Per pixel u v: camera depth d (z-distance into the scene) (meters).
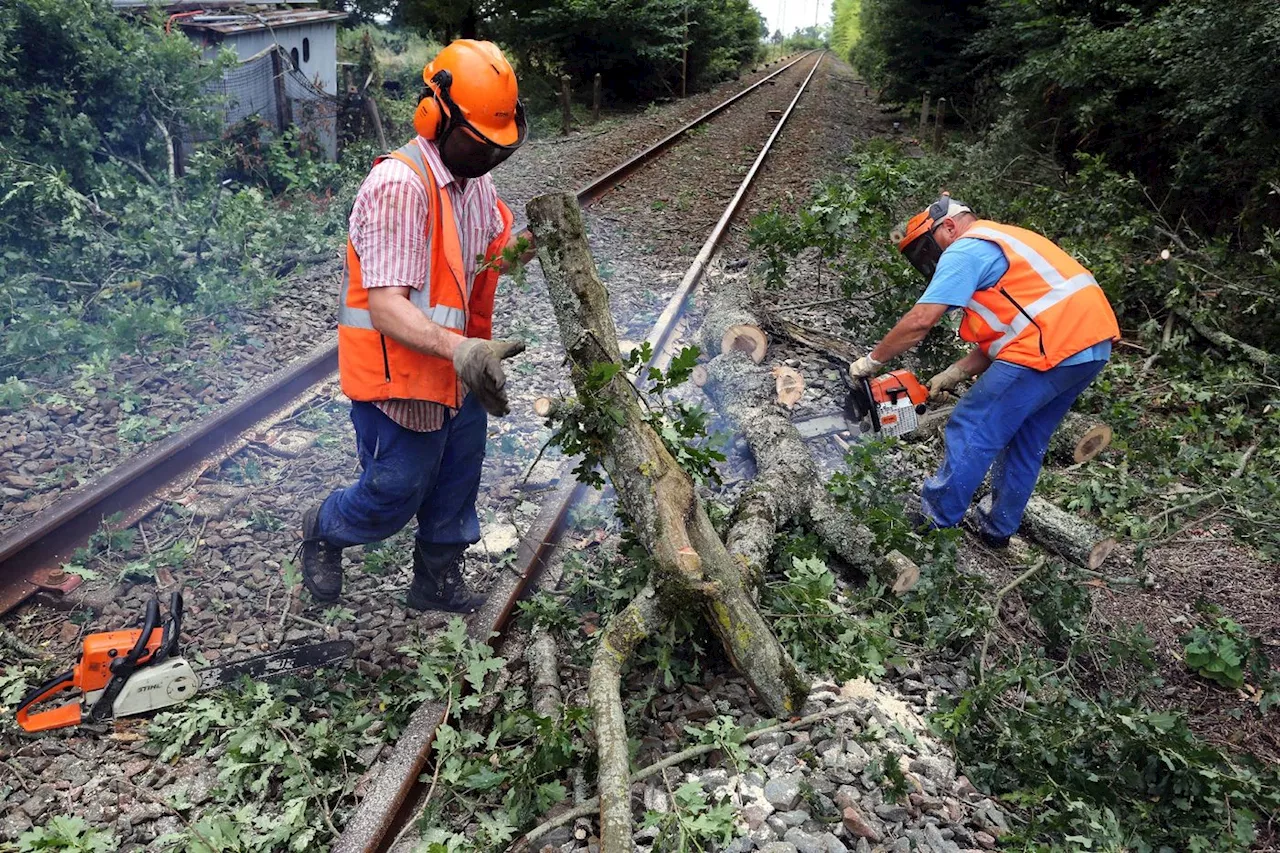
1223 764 2.88
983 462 3.81
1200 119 7.86
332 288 6.83
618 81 23.05
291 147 10.03
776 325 6.14
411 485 2.87
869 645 2.99
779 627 3.09
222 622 3.30
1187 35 7.87
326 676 3.02
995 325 3.69
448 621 3.33
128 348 5.41
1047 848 2.38
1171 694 3.57
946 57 17.69
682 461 3.25
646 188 11.41
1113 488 4.70
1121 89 9.39
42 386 4.98
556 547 3.83
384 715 2.82
